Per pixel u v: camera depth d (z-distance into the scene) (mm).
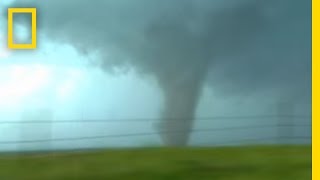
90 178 12164
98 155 14164
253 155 14281
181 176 12344
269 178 12656
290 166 12734
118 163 13102
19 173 12508
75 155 14312
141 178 12031
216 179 12562
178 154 14258
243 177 12117
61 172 12539
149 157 13875
